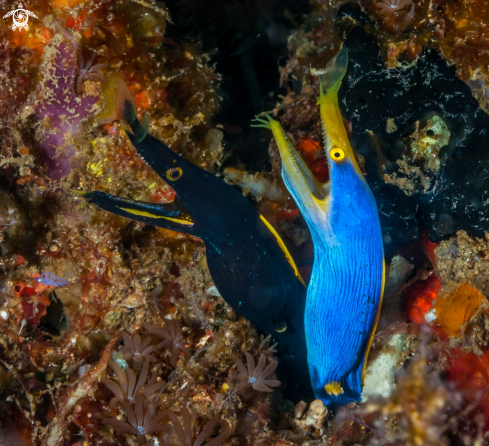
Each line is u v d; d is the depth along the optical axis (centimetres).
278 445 27
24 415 26
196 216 27
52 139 28
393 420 28
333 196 27
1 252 28
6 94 27
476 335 28
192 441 26
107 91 27
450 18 28
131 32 28
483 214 28
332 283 27
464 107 27
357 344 28
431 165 28
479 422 27
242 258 28
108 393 27
